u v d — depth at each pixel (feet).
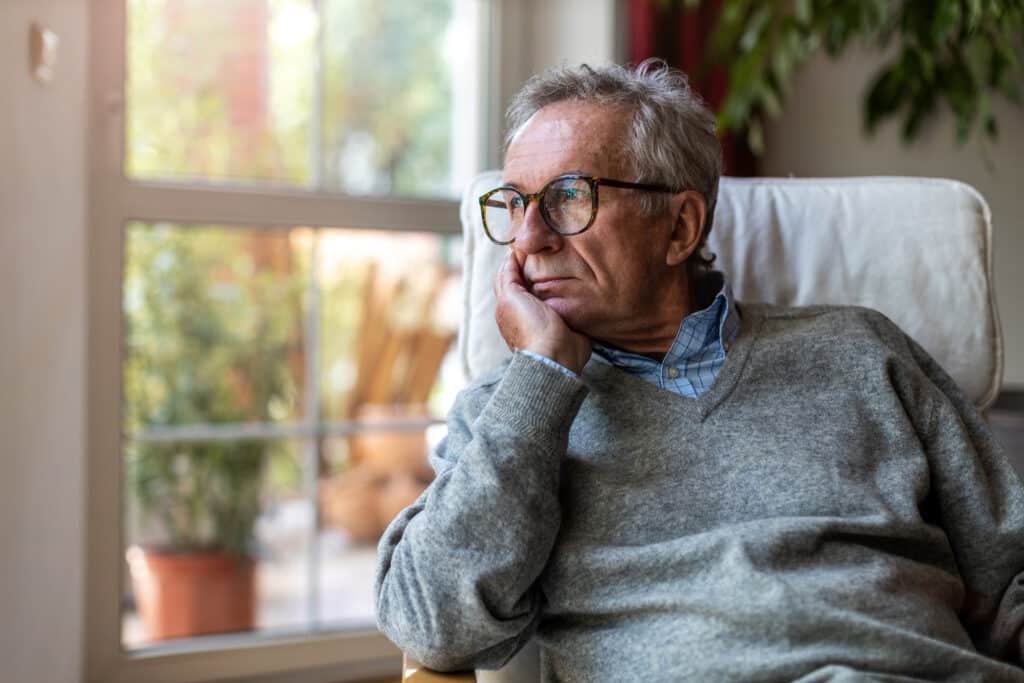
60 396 6.17
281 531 8.92
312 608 8.99
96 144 6.88
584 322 4.26
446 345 9.73
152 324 8.61
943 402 4.35
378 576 3.90
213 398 8.84
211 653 7.37
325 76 8.45
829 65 8.78
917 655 3.57
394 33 8.54
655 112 4.27
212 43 8.14
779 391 4.21
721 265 5.19
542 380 3.84
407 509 4.08
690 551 3.76
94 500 7.00
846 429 4.14
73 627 6.49
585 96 4.29
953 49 7.41
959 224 5.25
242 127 8.25
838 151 8.84
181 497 8.61
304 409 9.07
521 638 3.90
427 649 3.62
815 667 3.51
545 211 4.18
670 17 8.04
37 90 5.74
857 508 3.94
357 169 8.56
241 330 8.89
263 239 8.90
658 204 4.26
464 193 5.16
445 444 4.31
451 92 8.47
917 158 8.87
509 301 4.12
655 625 3.74
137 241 8.51
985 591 4.19
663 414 4.11
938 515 4.32
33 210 5.68
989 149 8.68
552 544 3.79
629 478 3.99
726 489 3.95
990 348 5.16
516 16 8.29
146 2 7.89
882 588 3.76
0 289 5.20
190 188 7.15
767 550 3.71
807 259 5.22
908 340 4.67
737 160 8.23
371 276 9.27
